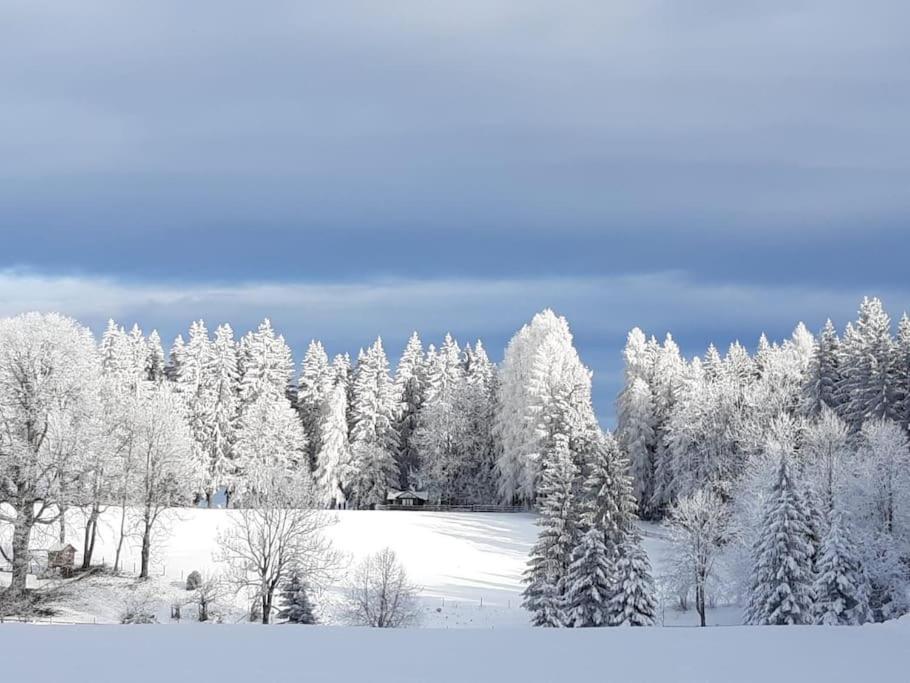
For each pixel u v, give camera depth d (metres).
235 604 53.12
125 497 60.38
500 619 50.75
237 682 10.63
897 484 55.81
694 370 90.38
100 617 48.34
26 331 50.22
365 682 10.77
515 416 89.75
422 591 56.66
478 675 11.35
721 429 77.88
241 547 52.00
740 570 55.31
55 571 55.78
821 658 13.09
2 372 49.00
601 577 50.41
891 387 71.44
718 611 58.88
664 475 87.00
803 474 57.22
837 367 81.00
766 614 46.31
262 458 90.19
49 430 49.16
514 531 77.88
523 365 89.94
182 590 54.84
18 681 10.61
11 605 46.00
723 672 11.77
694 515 57.84
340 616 46.88
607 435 56.06
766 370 87.19
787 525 46.59
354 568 61.12
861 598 44.88
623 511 53.59
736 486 67.06
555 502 53.69
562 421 80.94
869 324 76.38
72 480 49.97
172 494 64.75
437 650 13.61
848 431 70.94
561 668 11.95
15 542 47.34
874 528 55.38
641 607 49.53
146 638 14.75
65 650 13.18
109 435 57.88
